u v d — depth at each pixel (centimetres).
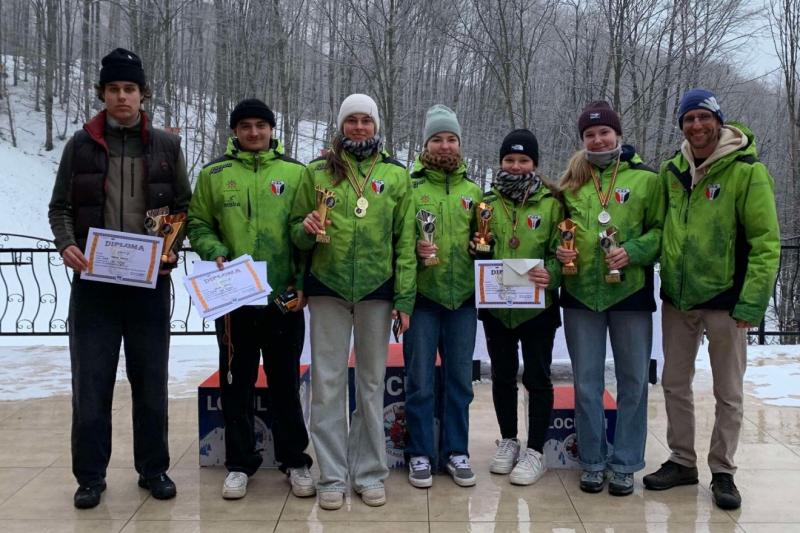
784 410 465
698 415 455
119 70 298
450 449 348
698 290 312
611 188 325
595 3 1390
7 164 2155
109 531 290
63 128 2627
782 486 338
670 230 320
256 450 355
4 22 3155
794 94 1625
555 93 1641
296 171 327
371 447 324
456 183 342
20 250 734
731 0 1409
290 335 324
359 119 314
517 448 364
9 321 1155
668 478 337
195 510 311
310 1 2020
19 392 505
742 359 320
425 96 1873
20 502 319
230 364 319
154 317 317
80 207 306
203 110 2414
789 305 1039
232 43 2045
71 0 3064
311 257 319
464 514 308
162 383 322
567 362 559
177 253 318
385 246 314
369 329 318
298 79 2180
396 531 291
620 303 322
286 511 310
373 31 1489
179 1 2269
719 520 301
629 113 1444
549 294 340
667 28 1358
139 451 325
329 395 319
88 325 310
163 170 312
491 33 1416
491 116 1823
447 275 332
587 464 334
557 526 296
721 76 1728
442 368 356
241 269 304
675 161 324
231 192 316
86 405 311
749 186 300
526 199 338
